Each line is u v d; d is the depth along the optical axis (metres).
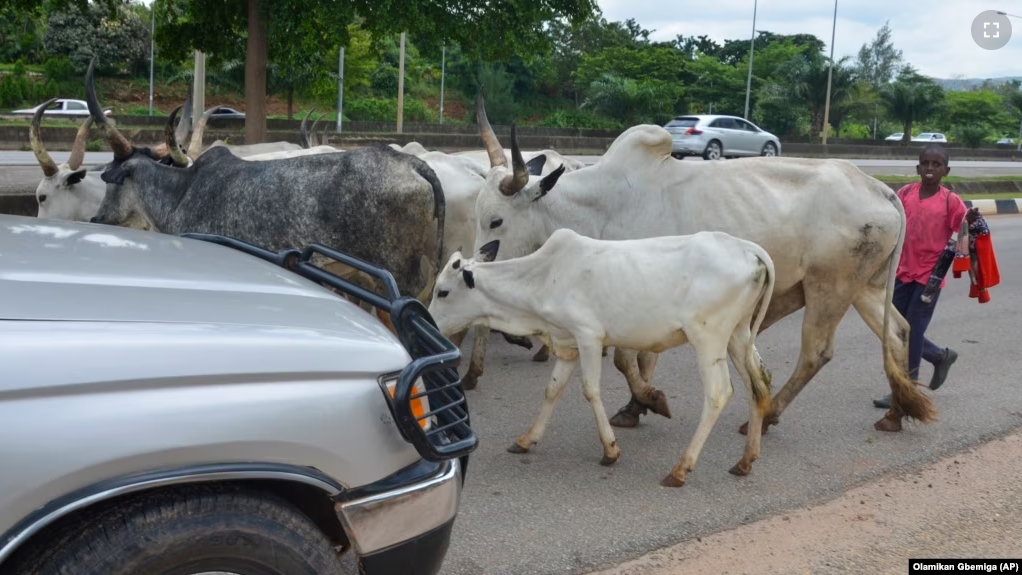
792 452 5.16
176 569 2.24
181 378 2.25
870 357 7.32
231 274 2.95
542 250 4.94
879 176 21.55
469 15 11.23
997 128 60.06
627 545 3.93
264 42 11.15
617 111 44.19
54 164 8.21
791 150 33.38
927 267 5.90
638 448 5.17
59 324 2.26
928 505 4.45
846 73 44.41
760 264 4.59
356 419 2.49
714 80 51.69
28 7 11.49
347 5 10.41
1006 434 5.52
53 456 2.05
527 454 5.02
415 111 43.50
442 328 5.21
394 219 5.87
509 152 8.20
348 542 2.80
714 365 4.61
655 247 4.75
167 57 12.38
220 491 2.35
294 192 5.87
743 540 4.04
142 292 2.59
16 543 2.01
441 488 2.65
